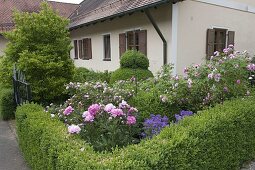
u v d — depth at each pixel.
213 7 8.62
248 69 4.41
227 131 3.30
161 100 4.25
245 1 9.77
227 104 3.85
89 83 5.11
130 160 2.28
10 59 6.86
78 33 14.95
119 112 3.21
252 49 10.41
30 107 4.34
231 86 4.20
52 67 6.23
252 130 3.79
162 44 8.28
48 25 6.57
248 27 10.10
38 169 3.39
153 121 3.59
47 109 4.55
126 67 7.81
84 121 3.32
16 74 6.09
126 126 3.41
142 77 7.26
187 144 2.69
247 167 3.75
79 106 4.00
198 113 3.52
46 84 6.32
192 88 4.21
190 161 2.74
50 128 3.21
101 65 12.43
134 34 9.58
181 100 4.23
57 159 2.60
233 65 4.29
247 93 4.41
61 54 6.66
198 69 4.41
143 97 4.45
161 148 2.50
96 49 12.83
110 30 11.27
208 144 2.99
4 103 6.88
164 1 6.95
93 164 2.21
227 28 9.22
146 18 8.84
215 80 4.10
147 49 8.96
